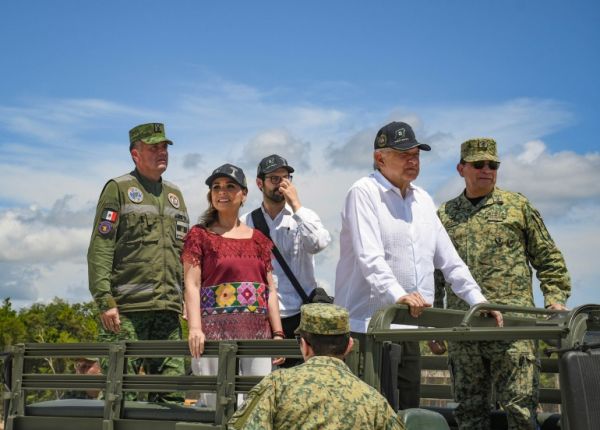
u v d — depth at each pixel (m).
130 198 5.82
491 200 5.79
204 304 4.68
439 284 5.85
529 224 5.77
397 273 4.77
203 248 4.70
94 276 5.68
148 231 5.85
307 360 3.41
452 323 4.30
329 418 3.21
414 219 4.87
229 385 3.82
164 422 4.02
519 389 4.98
